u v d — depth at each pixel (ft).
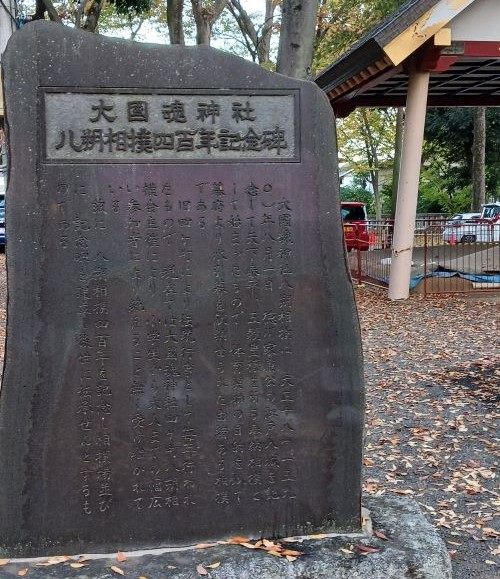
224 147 11.25
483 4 36.86
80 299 11.01
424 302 40.14
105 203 11.00
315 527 11.84
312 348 11.66
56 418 11.05
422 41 34.86
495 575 12.24
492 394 22.43
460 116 95.96
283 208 11.43
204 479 11.54
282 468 11.72
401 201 40.32
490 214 84.64
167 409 11.37
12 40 10.68
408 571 10.85
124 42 10.94
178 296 11.27
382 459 17.49
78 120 10.88
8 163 10.77
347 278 11.66
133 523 11.37
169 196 11.16
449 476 16.37
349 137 113.09
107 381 11.18
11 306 10.84
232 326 11.46
